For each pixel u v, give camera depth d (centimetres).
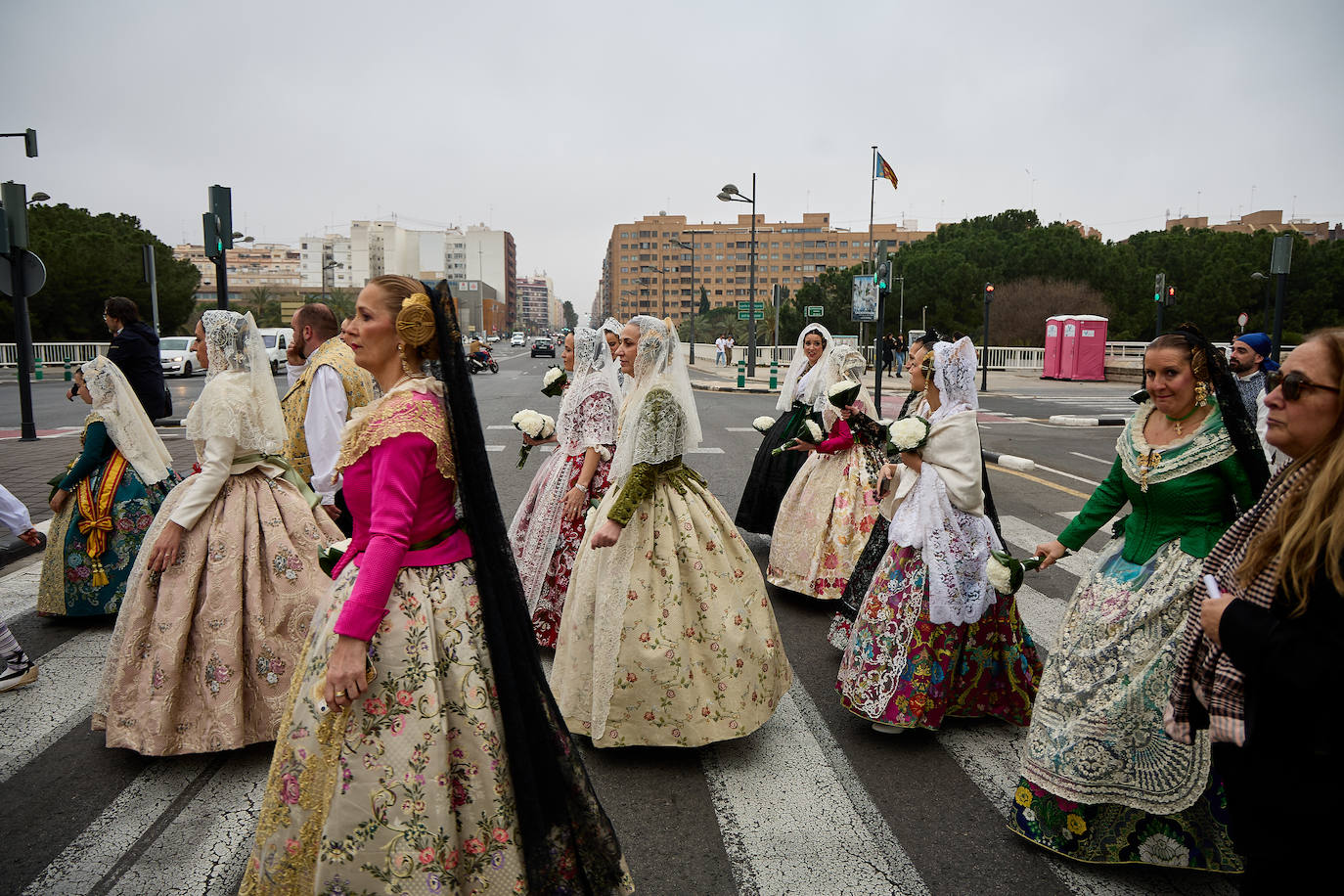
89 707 414
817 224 16162
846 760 374
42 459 1106
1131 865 301
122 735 354
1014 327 4641
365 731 208
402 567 216
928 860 301
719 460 1190
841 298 5341
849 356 575
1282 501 190
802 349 671
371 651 209
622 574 356
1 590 596
